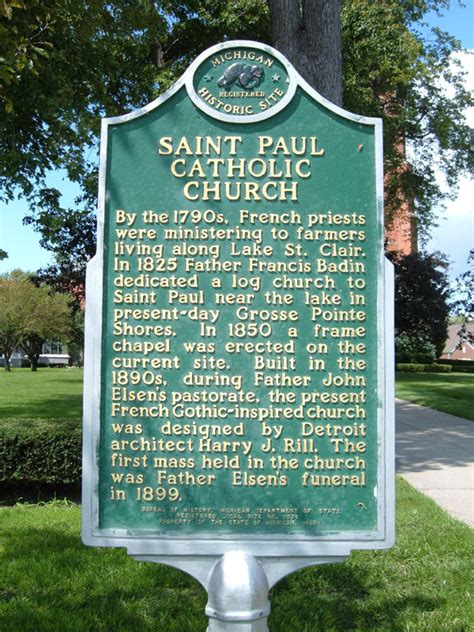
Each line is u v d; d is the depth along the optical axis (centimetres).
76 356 6372
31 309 4597
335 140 334
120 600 436
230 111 334
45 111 1100
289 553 307
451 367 4056
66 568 494
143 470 316
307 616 415
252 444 317
